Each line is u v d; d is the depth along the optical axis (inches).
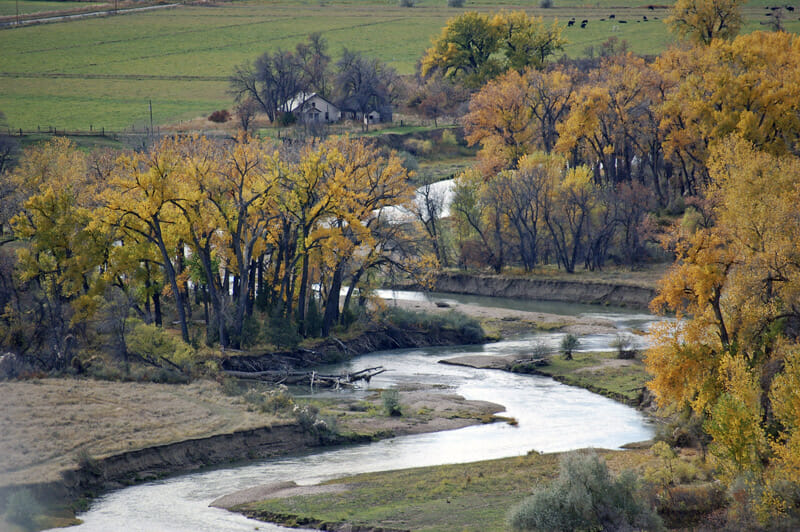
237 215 5098.4
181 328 5157.5
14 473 2947.8
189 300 5733.3
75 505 2869.1
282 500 2878.9
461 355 5556.1
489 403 4271.7
